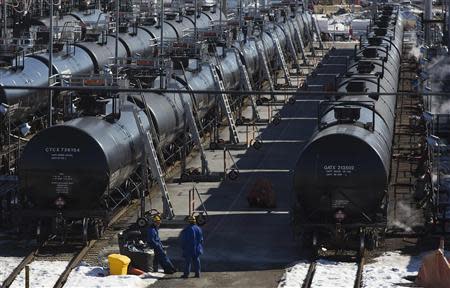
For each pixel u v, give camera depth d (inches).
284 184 2358.5
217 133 2832.2
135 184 2044.8
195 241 1620.3
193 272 1654.8
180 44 2957.7
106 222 1840.6
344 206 1718.8
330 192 1717.5
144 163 1962.4
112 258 1608.0
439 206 1857.8
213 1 6579.7
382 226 1720.0
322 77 4463.6
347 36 6486.2
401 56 3713.1
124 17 4448.8
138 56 2883.9
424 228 1892.2
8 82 2428.6
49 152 1786.4
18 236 1857.8
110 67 2372.0
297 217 1742.1
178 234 1893.5
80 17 4330.7
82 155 1780.3
